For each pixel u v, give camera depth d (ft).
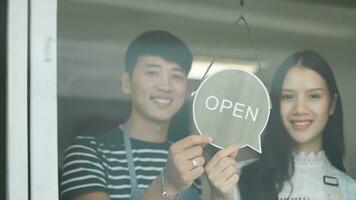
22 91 3.75
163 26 4.25
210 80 4.32
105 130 4.02
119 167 4.03
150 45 4.19
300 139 4.48
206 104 4.30
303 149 4.48
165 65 4.22
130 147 4.08
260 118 4.41
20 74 3.75
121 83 4.09
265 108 4.43
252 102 4.40
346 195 4.53
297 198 4.42
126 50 4.13
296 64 4.52
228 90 4.35
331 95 4.58
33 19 3.81
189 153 4.22
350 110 4.61
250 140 4.37
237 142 4.33
